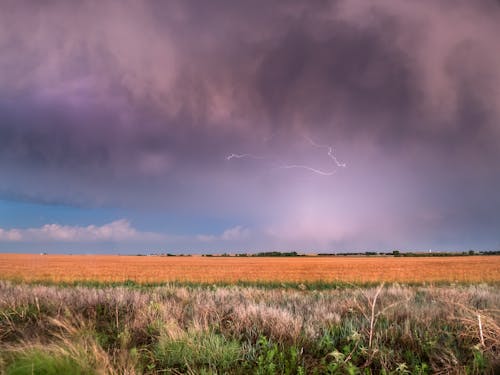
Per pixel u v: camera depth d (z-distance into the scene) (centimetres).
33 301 964
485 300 993
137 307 904
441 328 681
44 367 484
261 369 522
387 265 5822
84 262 7306
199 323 711
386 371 507
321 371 532
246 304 973
